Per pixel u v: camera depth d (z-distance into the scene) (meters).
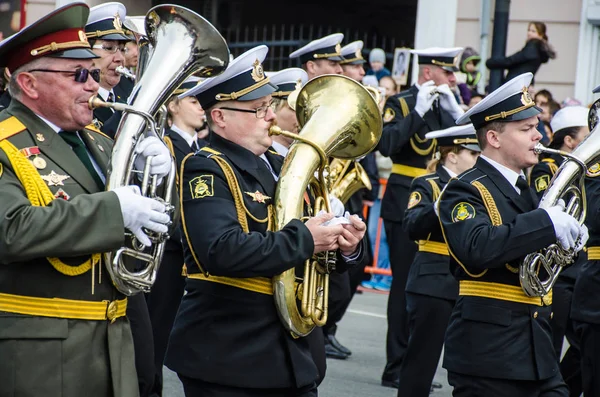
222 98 6.09
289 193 5.92
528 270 6.65
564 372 9.63
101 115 8.30
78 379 5.05
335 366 11.20
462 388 6.91
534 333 6.79
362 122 6.28
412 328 9.27
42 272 5.00
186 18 5.35
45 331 4.99
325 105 6.28
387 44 25.52
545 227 6.48
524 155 6.91
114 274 5.12
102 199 4.91
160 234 5.16
